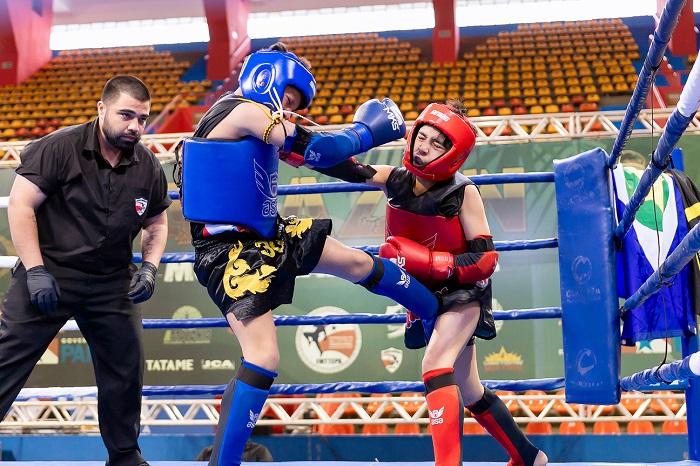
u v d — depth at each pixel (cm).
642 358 552
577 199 268
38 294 208
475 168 597
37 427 583
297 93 187
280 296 187
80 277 224
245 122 177
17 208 213
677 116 148
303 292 586
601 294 257
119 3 1554
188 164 180
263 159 183
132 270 239
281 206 605
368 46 1510
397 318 272
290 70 183
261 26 1608
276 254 185
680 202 285
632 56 1342
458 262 205
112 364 233
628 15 1546
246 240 184
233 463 177
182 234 593
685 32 1309
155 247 238
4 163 634
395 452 525
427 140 203
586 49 1395
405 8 1584
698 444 272
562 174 273
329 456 531
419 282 205
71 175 218
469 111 1134
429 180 211
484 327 218
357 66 1416
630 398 529
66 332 582
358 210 598
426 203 211
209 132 183
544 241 273
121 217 225
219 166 179
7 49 1437
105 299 229
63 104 1316
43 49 1538
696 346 276
